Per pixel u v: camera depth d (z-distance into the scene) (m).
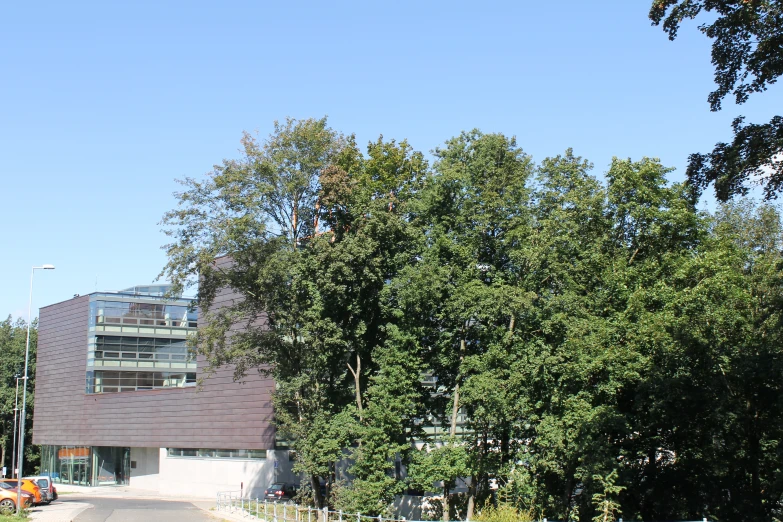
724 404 30.78
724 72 22.17
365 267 34.72
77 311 77.06
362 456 33.59
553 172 37.62
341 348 36.78
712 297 31.20
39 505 47.31
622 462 31.78
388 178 41.75
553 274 33.84
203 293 38.81
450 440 33.88
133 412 68.62
